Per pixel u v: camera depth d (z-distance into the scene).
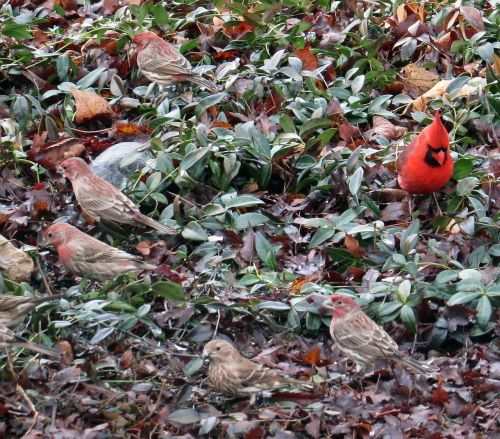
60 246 12.58
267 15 17.66
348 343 11.27
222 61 17.30
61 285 13.03
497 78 16.27
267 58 16.97
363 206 13.94
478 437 10.18
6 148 14.88
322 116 15.23
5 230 13.88
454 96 15.88
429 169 13.53
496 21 17.67
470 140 15.47
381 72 16.61
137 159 14.68
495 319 12.26
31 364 10.89
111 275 12.55
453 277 12.36
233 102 15.97
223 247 13.53
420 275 12.68
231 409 10.62
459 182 14.11
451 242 13.41
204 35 17.70
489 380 11.17
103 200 13.54
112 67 17.11
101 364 11.02
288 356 11.65
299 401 10.66
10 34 17.33
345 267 13.25
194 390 10.83
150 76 16.22
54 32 18.14
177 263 13.29
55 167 14.82
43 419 10.16
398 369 11.20
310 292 12.44
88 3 19.58
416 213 14.16
